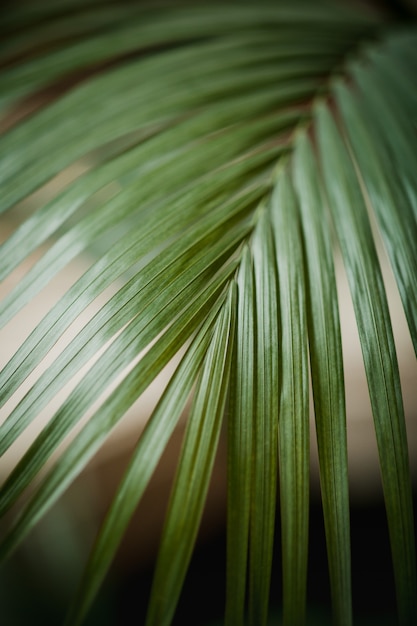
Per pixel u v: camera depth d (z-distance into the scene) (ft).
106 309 1.60
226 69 2.23
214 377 1.58
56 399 3.23
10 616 3.30
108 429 1.49
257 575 1.50
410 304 1.70
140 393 1.52
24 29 2.64
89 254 2.72
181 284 1.65
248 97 2.16
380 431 1.60
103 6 2.62
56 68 2.28
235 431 1.56
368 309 1.69
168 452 4.10
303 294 1.69
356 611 3.81
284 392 1.60
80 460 1.47
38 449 1.49
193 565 4.18
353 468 4.25
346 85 2.27
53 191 4.08
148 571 4.12
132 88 2.13
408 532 1.56
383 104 2.19
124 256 1.68
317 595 3.85
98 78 2.15
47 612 3.37
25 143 2.00
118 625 3.77
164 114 2.08
